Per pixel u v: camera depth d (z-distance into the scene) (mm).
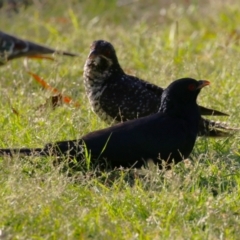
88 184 9414
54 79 13586
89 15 20656
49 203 8633
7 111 12062
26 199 8656
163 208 8781
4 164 9633
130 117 11633
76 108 12250
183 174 9906
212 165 10039
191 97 10250
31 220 8352
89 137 9938
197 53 16609
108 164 9984
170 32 17531
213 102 12711
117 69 11680
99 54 11539
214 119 12188
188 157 10516
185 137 10078
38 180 9211
